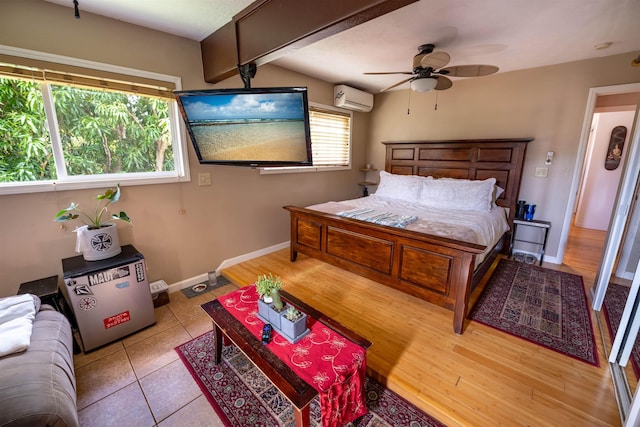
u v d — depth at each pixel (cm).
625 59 265
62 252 200
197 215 273
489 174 345
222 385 161
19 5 167
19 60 169
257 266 310
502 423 131
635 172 192
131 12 193
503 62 294
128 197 227
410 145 407
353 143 446
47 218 191
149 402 150
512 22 203
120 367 174
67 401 111
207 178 274
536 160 325
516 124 331
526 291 255
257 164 221
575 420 132
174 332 208
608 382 154
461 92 364
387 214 280
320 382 110
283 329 138
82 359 180
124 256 201
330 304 233
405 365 166
